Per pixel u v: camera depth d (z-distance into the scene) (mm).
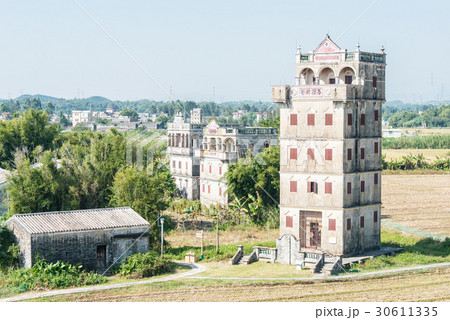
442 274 58719
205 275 59219
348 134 65375
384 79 70625
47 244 57531
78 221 60906
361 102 67250
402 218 94312
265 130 101812
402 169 156375
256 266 63188
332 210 65250
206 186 105000
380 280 56656
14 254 59219
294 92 67000
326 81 69625
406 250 70562
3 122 135750
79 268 57438
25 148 109875
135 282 56250
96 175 81562
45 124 137375
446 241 73500
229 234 83375
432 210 101438
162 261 60812
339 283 55625
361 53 66812
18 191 75938
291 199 67688
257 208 88688
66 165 81312
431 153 182750
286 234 64812
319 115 65938
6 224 62156
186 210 88125
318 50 68562
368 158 68438
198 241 78125
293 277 57781
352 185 66188
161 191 78750
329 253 65375
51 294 51750
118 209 65812
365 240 68062
